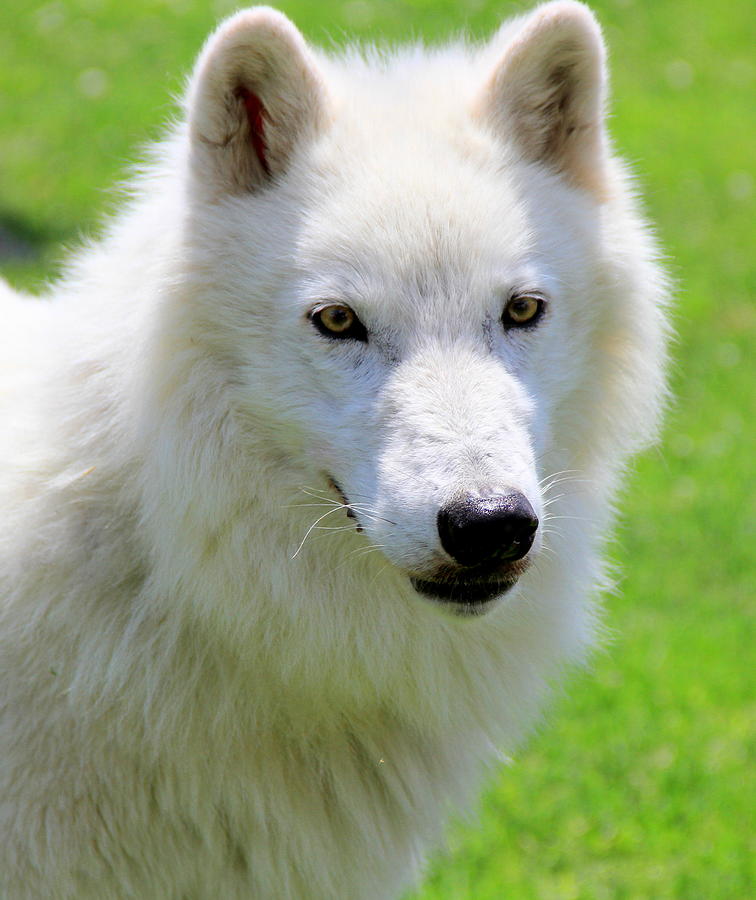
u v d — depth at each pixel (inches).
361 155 366.9
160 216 376.8
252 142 374.9
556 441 391.2
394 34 1625.2
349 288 353.4
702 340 1106.1
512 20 430.3
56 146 1326.3
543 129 394.0
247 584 366.6
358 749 393.7
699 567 783.1
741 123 1595.7
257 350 364.2
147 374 360.8
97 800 369.1
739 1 1962.4
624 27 1846.7
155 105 1421.0
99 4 1688.0
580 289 382.9
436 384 345.4
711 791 585.0
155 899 384.5
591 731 622.8
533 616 394.9
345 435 354.6
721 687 661.9
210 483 362.6
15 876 363.9
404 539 334.0
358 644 375.6
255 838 383.6
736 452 924.0
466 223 356.5
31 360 406.3
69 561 369.7
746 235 1310.3
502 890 522.6
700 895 527.8
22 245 1121.4
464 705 395.9
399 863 404.8
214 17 1670.8
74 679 361.4
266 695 376.8
